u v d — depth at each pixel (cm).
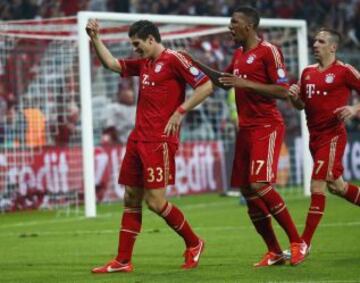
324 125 2659
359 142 6631
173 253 3033
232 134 6266
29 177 5338
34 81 5519
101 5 7500
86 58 4547
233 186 2620
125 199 2589
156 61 2522
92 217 4644
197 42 6197
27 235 3866
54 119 5484
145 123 2520
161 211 2544
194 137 6197
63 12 7350
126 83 6172
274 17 7794
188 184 5988
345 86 2645
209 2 7594
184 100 2559
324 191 2652
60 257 3025
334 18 7994
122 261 2561
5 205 5238
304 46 5309
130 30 2534
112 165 5709
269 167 2536
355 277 2308
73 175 5525
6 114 5334
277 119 2573
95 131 6003
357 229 3575
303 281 2253
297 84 2648
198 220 4300
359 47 7694
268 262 2592
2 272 2666
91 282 2370
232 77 2478
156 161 2509
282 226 2569
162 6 7519
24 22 4944
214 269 2552
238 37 2569
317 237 3319
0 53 5394
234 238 3434
